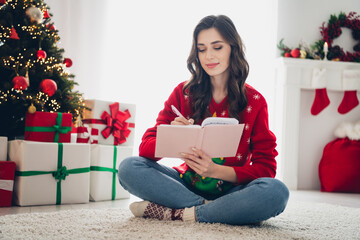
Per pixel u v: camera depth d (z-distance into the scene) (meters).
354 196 3.57
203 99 1.73
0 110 2.49
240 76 1.69
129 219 1.62
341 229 1.66
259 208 1.46
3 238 1.24
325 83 4.05
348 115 4.22
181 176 1.71
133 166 1.57
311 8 4.20
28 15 2.58
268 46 4.14
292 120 4.04
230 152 1.46
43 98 2.54
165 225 1.48
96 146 2.51
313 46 4.09
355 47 4.23
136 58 3.89
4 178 2.08
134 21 3.90
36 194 2.14
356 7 4.28
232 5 4.08
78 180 2.30
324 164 3.99
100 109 2.68
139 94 3.88
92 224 1.51
